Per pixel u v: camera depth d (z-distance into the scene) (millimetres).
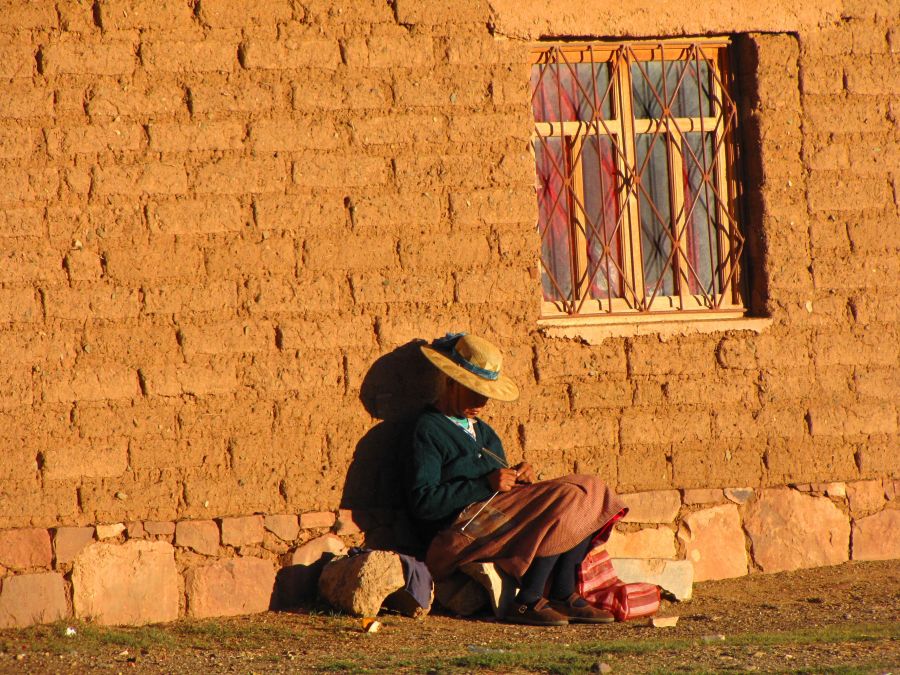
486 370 26594
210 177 26812
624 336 29000
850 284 30391
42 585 25141
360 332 27469
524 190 28531
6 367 25500
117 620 25516
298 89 27406
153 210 26438
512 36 28641
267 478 26781
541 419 28406
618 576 27297
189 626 25125
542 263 29453
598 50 29781
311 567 26922
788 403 29844
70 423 25750
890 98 30922
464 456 26703
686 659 20688
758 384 29688
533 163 28703
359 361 27438
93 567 25484
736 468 29453
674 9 29578
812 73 30453
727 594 27750
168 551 25984
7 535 25125
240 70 27141
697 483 29219
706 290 30500
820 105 30453
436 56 28234
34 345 25656
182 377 26375
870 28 30891
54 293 25844
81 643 23250
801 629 23625
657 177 30266
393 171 27844
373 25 27938
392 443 27625
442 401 27359
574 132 29688
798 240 30141
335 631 24438
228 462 26578
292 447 26953
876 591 27344
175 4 26844
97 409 25922
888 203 30750
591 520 25938
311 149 27422
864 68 30766
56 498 25531
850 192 30531
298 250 27219
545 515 26031
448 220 28125
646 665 20250
